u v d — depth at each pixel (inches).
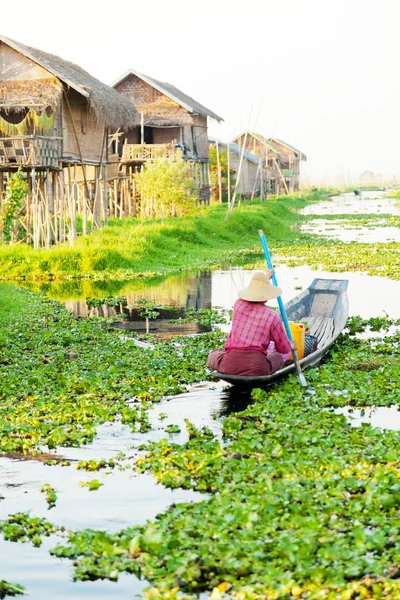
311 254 1230.9
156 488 300.2
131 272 1041.5
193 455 319.0
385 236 1549.0
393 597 209.5
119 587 231.5
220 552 235.9
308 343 493.0
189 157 1958.7
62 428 360.8
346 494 279.7
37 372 474.6
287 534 242.8
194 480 304.3
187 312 722.2
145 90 1893.5
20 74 1189.1
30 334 606.2
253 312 428.8
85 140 1301.7
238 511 257.4
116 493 296.4
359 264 1063.0
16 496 296.0
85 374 473.1
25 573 239.6
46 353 543.5
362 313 682.8
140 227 1315.2
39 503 289.7
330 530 249.3
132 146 1705.2
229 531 252.2
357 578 224.4
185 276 1019.3
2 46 1189.7
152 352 533.0
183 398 428.8
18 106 1135.6
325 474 292.4
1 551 252.8
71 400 419.2
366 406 401.1
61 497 293.9
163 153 1713.8
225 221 1563.7
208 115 2060.8
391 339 564.4
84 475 316.2
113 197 1788.9
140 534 253.6
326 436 341.4
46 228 1206.3
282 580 219.0
